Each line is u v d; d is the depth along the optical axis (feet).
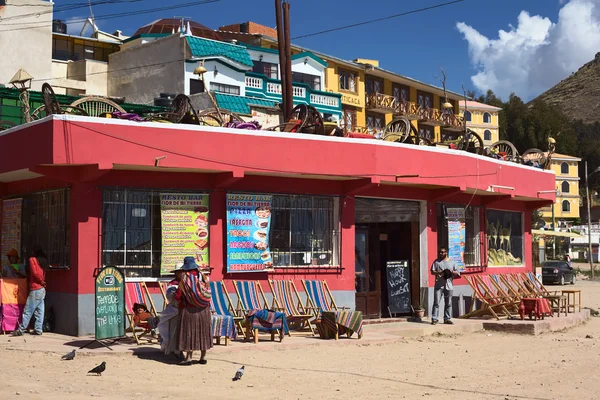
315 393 30.01
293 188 51.70
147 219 46.68
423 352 43.16
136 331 42.98
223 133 47.03
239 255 48.96
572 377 35.45
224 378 32.60
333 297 52.49
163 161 44.80
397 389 31.32
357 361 38.70
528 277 68.90
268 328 42.32
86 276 44.14
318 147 50.55
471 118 233.55
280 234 51.44
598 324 62.28
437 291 55.72
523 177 69.31
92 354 36.81
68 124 42.65
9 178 50.39
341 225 53.67
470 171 60.29
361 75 152.15
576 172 280.72
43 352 37.60
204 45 104.12
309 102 124.98
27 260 50.21
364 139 52.44
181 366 34.96
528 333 53.88
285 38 76.54
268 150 48.65
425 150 55.98
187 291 34.76
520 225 75.77
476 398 29.76
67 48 117.08
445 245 61.41
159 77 103.76
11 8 104.78
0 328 44.86
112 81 109.91
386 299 59.41
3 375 31.83
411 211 59.21
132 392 29.22
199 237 47.75
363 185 52.54
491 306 58.39
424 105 171.94
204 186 48.32
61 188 46.39
